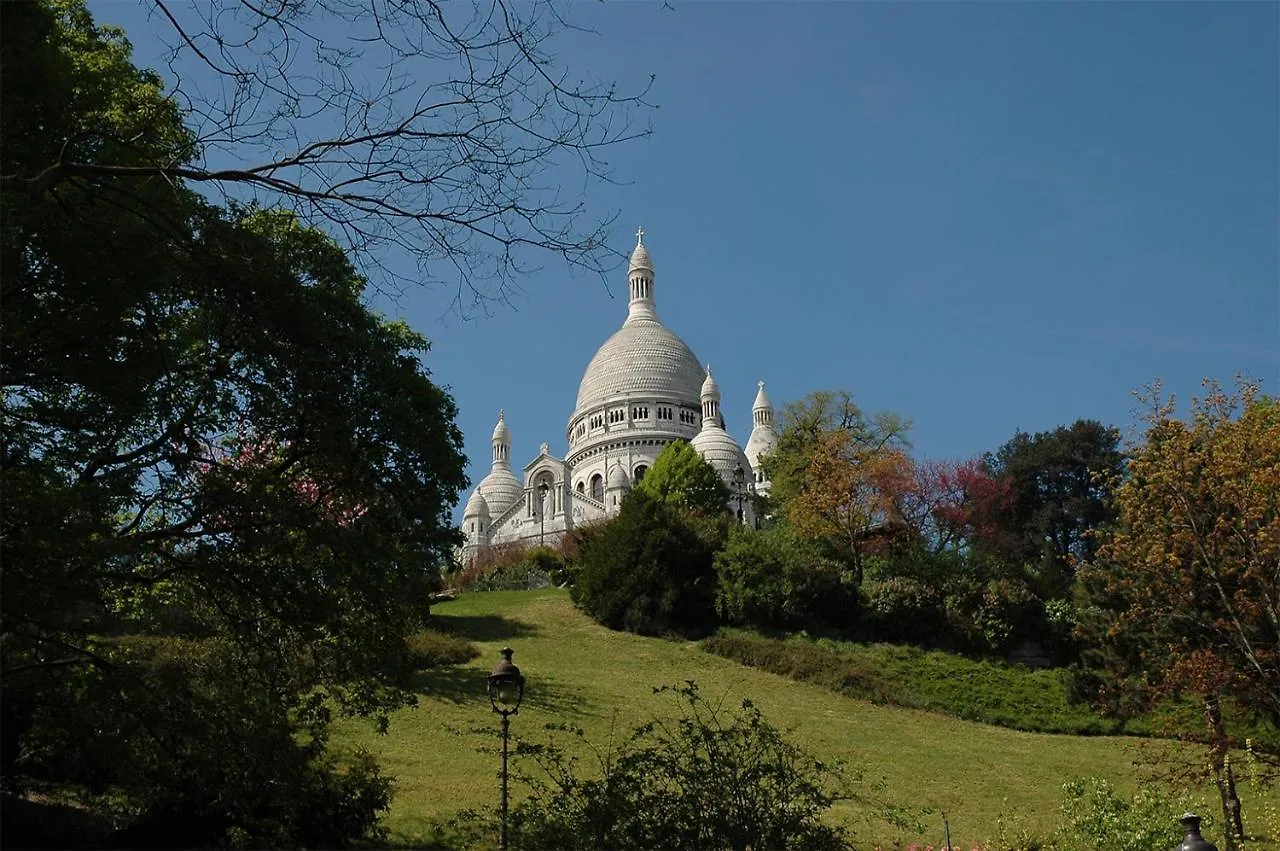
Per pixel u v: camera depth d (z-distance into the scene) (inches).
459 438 1283.2
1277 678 1326.3
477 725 1765.5
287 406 993.5
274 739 959.6
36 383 887.1
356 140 592.4
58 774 1001.5
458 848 1055.6
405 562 1219.9
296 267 1003.9
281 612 1035.3
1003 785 1657.2
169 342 951.0
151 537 975.6
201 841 944.3
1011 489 3932.1
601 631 2642.7
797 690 2250.2
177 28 554.3
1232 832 1222.9
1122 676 1635.1
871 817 1296.8
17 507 767.7
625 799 816.9
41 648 903.1
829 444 3238.2
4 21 737.0
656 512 2861.7
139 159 797.9
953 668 2406.5
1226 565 1379.2
